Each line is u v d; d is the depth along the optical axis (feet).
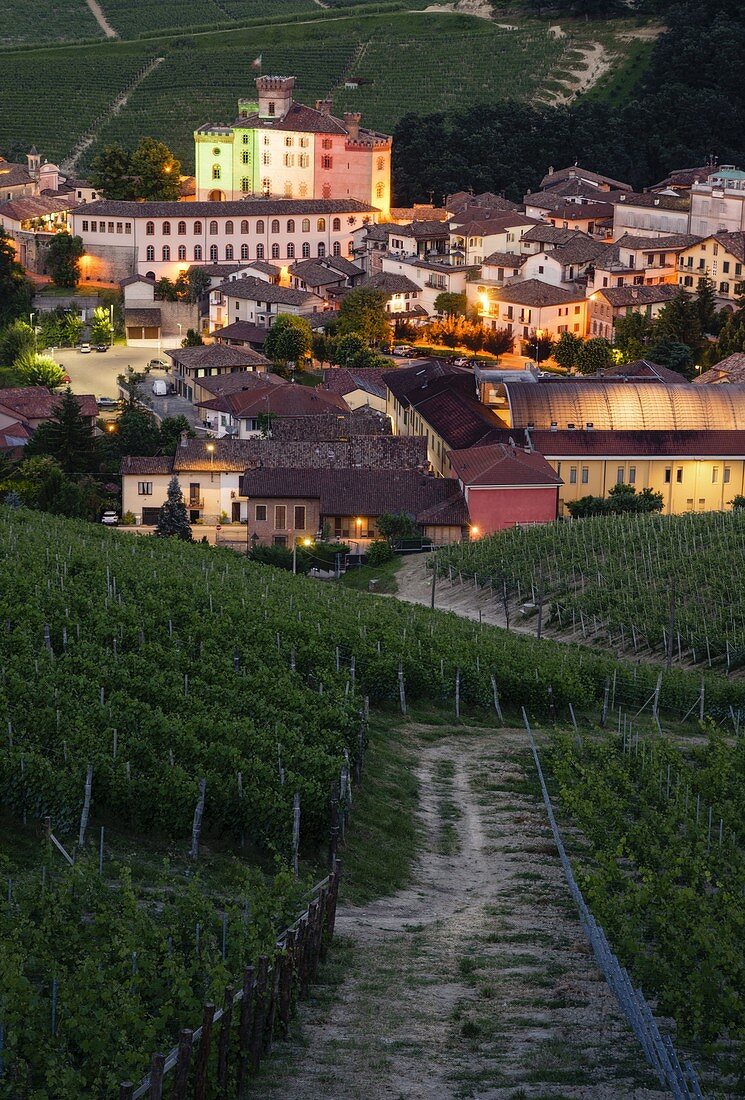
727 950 190.39
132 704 283.79
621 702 399.44
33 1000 163.63
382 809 286.05
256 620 383.04
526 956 216.95
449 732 357.61
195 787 246.06
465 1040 185.26
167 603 389.19
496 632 451.94
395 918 235.40
